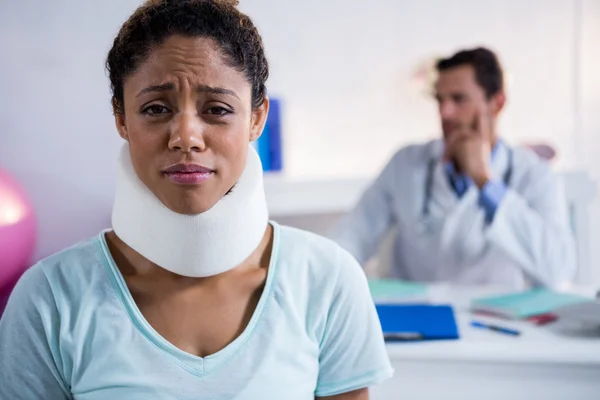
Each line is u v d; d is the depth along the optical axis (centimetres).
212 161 52
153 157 51
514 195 153
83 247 58
